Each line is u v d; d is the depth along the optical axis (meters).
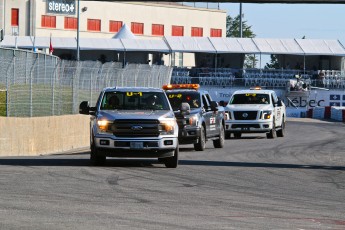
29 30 193.50
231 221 26.73
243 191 35.94
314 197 34.66
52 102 67.81
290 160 54.78
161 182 38.28
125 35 157.25
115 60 158.12
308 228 25.77
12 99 62.44
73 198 31.41
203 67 158.62
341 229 25.81
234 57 159.88
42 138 64.50
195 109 61.44
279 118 84.62
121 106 46.44
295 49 149.88
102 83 77.19
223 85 148.38
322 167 50.03
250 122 81.06
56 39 144.75
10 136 60.31
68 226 24.70
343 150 65.75
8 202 29.66
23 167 44.09
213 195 33.94
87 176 39.81
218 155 57.69
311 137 85.06
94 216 26.89
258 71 152.75
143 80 85.94
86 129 74.31
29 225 24.69
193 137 60.28
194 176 41.75
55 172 41.41
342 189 38.25
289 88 145.62
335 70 156.12
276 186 38.50
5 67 62.22
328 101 147.62
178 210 29.05
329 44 152.25
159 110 46.12
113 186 35.91
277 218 27.81
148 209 29.02
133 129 44.31
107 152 44.47
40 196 31.67
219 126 65.81
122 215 27.33
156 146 44.34
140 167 45.59
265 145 70.56
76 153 60.97
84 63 75.38
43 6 196.62
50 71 67.50
